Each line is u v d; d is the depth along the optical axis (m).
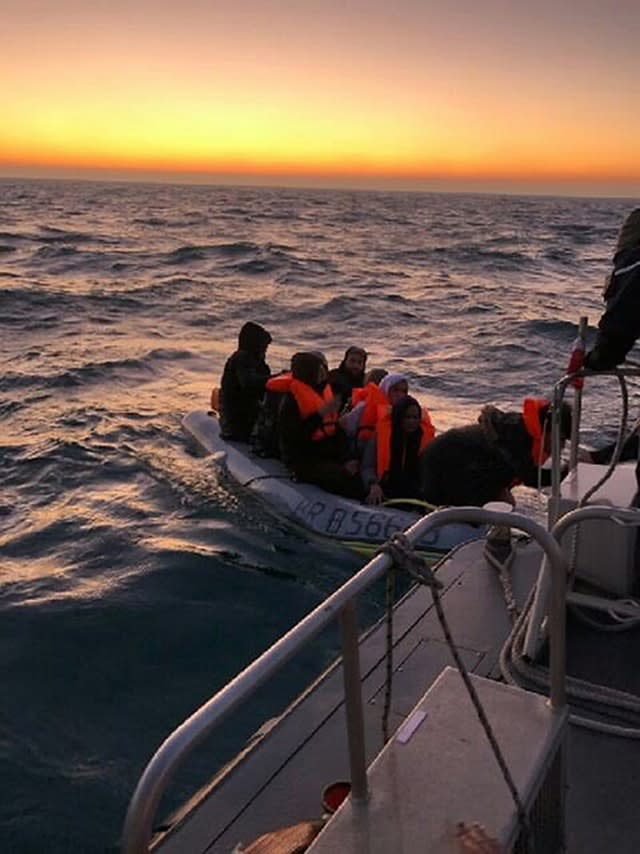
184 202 140.12
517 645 3.21
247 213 97.06
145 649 5.04
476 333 18.80
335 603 1.63
